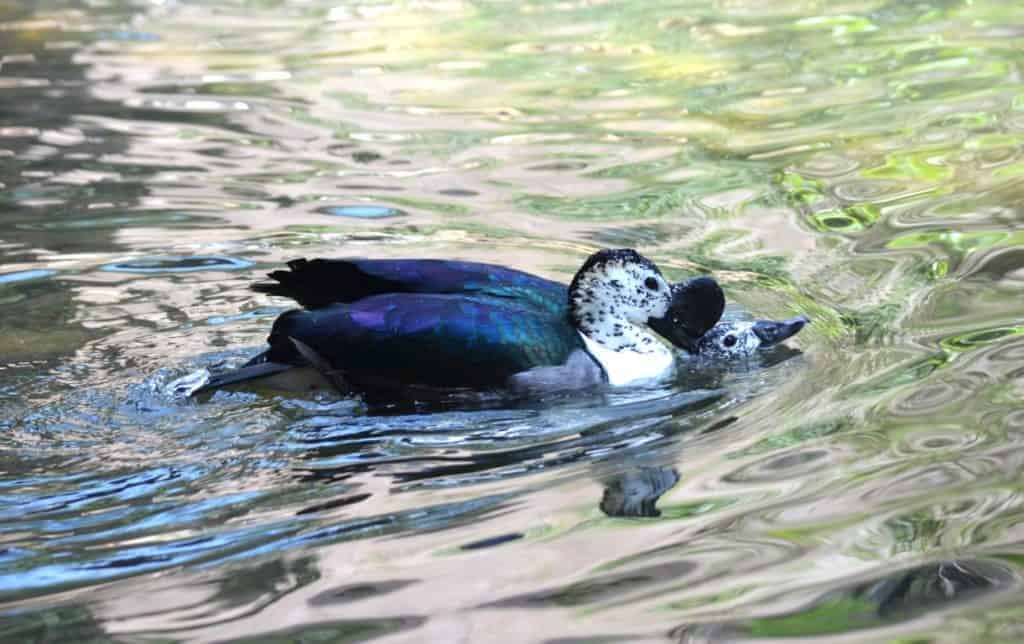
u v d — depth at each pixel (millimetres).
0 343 13734
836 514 9922
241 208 17328
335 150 19500
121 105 21625
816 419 11727
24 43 25312
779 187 17719
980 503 9898
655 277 13562
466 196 17719
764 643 8375
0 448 11719
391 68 23562
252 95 22141
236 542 9992
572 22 26188
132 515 10516
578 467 11117
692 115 20672
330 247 16062
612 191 17828
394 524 10180
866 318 13914
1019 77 21359
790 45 24000
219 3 28375
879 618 8555
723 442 11469
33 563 9805
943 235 15812
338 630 8688
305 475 11164
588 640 8461
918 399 11852
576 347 13203
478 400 12805
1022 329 13141
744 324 13695
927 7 25891
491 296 13453
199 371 12773
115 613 9031
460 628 8664
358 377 12750
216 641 8625
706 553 9477
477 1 28062
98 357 13406
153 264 15609
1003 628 8367
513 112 21109
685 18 26125
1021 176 17422
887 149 18812
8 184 18188
